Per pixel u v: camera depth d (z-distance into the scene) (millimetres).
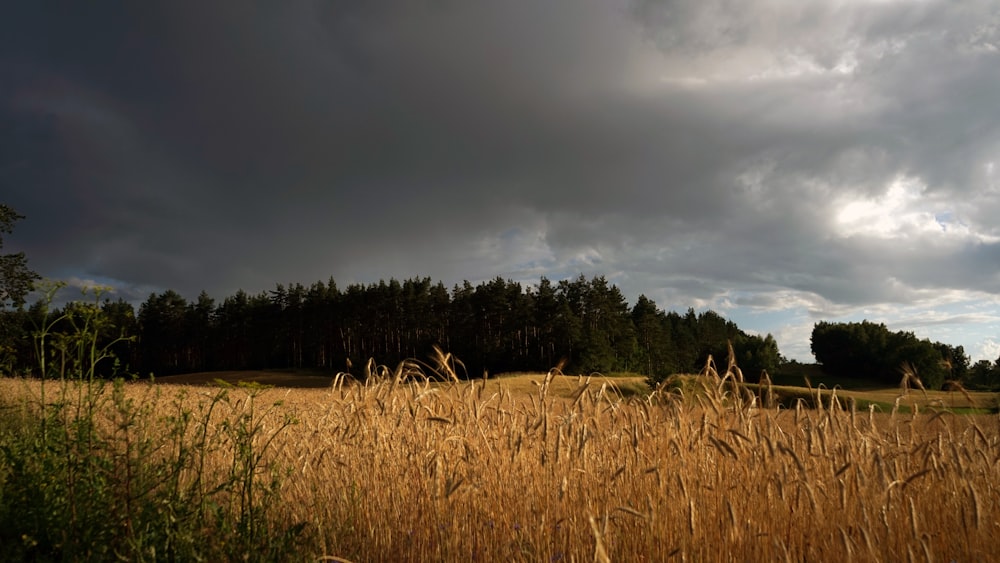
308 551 4441
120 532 3988
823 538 4320
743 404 5574
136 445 4387
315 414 7555
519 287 85000
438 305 92875
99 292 4512
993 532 4586
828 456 5234
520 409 6273
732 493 4930
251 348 98875
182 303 101938
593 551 4438
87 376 4484
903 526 4523
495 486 5336
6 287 26141
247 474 4551
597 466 5441
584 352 78312
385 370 6492
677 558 4410
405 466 5625
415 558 4965
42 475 4125
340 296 96562
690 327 132000
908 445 5699
